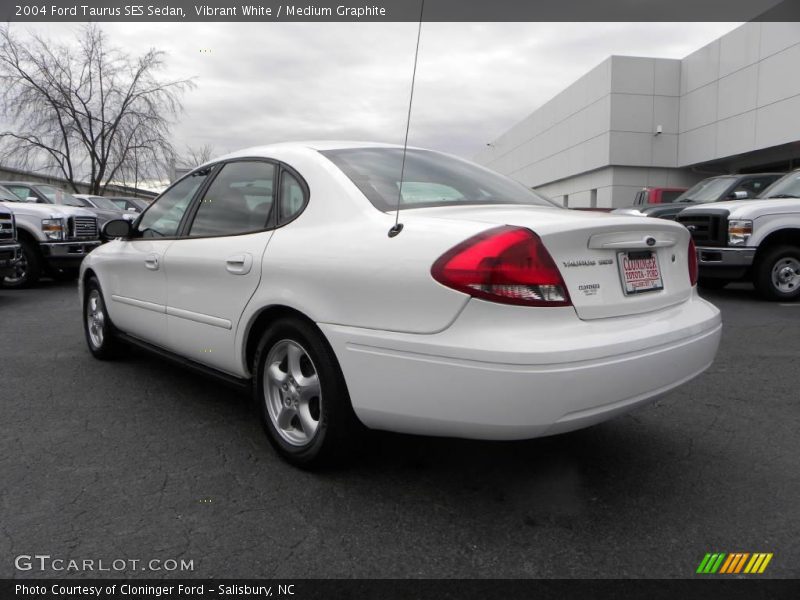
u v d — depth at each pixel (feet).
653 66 85.81
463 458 10.26
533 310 7.49
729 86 74.90
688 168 87.86
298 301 9.12
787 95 65.05
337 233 9.11
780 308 24.30
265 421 10.21
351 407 8.97
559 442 10.94
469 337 7.43
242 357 10.57
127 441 11.03
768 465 9.99
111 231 14.24
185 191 13.19
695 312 9.64
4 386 14.24
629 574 7.16
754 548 7.66
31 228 31.65
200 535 7.96
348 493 9.07
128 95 94.68
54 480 9.47
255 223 10.78
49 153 94.79
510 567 7.30
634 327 8.36
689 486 9.29
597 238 8.20
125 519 8.33
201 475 9.65
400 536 7.95
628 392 7.97
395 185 9.84
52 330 20.72
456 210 9.09
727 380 14.52
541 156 120.57
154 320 13.10
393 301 8.02
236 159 11.99
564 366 7.33
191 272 11.62
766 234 25.27
